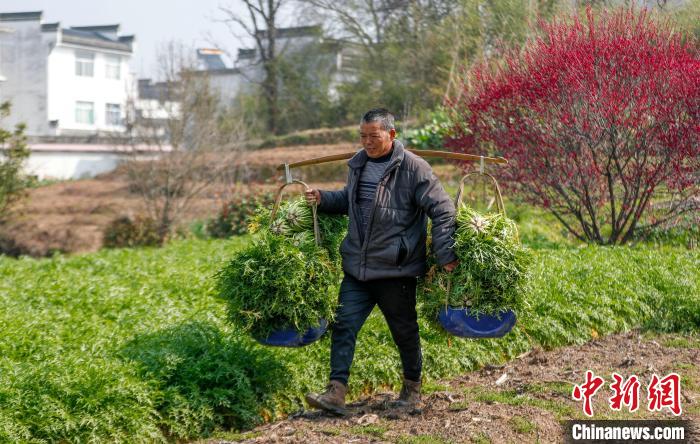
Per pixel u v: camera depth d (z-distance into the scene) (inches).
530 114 465.7
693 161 441.1
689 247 483.8
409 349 223.8
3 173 761.0
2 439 187.0
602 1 582.6
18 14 1945.1
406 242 211.9
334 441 199.8
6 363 226.5
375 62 1362.0
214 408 220.2
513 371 271.0
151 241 724.0
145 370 224.7
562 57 453.1
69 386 206.4
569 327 310.8
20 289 359.9
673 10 586.9
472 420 210.1
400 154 211.6
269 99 1476.4
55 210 1032.2
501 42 590.2
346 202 223.1
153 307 310.2
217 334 250.2
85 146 1605.6
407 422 214.4
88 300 327.6
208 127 813.9
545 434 201.2
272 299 215.9
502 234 214.4
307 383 237.6
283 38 1493.6
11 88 1966.0
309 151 1113.4
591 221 517.7
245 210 707.4
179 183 776.9
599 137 446.0
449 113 640.4
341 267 229.3
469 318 215.6
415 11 1218.0
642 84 437.4
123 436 201.9
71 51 1982.0
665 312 334.0
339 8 1392.7
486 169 499.2
